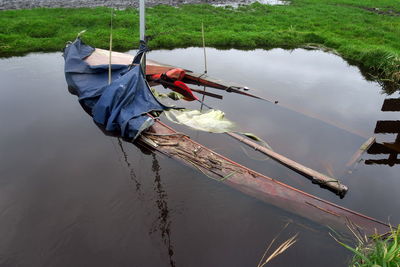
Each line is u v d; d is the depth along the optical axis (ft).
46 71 37.78
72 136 23.76
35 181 18.39
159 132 23.59
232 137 24.27
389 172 21.07
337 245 14.61
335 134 26.07
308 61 47.16
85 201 16.98
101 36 49.14
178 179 18.93
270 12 75.92
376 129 27.63
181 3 83.20
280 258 13.98
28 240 14.53
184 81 37.83
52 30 50.19
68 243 14.49
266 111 30.09
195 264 13.66
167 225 15.64
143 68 28.50
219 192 17.85
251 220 16.01
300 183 19.33
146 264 13.61
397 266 11.40
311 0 98.43
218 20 64.39
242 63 45.14
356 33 58.34
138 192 17.78
